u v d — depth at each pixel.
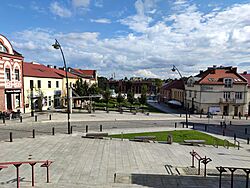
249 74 49.25
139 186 8.59
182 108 52.09
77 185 8.54
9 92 29.27
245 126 30.64
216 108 43.03
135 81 113.31
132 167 11.37
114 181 9.17
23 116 29.86
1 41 28.38
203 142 17.78
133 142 17.12
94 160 12.28
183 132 22.91
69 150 14.12
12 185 8.51
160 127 26.39
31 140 16.59
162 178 9.54
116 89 100.38
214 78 43.84
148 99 83.31
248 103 43.66
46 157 12.55
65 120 28.44
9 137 17.80
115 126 25.95
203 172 10.82
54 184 8.61
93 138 17.92
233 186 8.80
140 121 31.14
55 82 42.28
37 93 36.22
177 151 15.16
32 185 8.45
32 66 40.59
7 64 29.08
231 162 13.38
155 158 13.20
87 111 39.00
